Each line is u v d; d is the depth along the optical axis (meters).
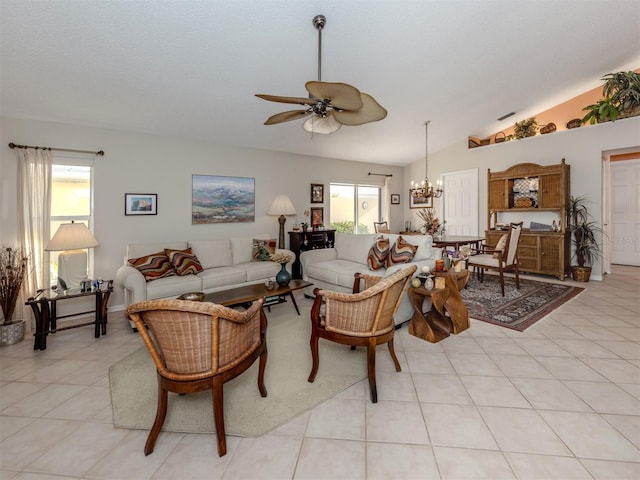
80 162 3.61
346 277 3.53
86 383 2.15
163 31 2.39
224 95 3.43
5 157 3.20
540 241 5.16
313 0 2.27
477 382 2.07
